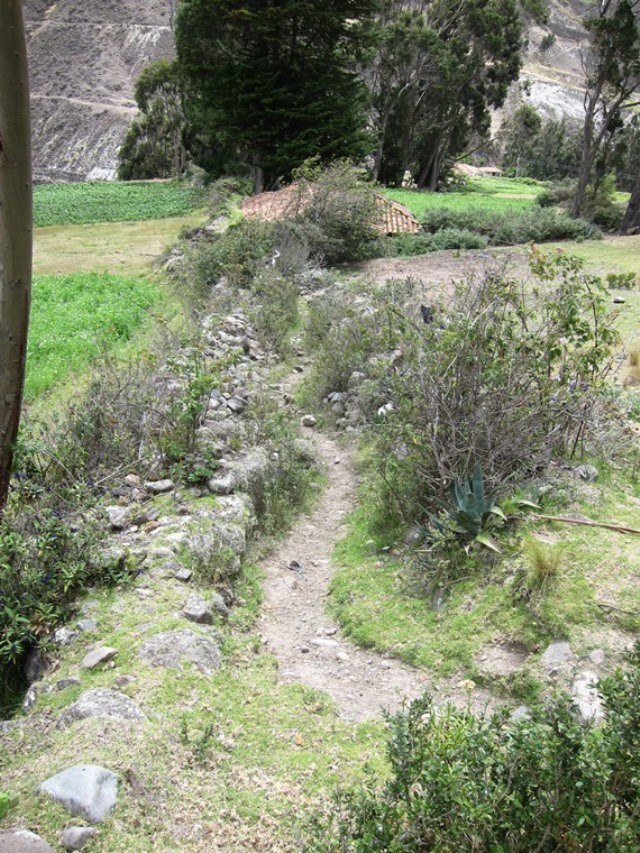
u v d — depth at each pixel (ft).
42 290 66.49
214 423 26.99
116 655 16.07
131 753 13.04
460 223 88.33
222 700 15.15
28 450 22.98
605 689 9.95
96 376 34.04
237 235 60.95
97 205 139.44
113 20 619.67
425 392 21.70
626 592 16.75
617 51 119.03
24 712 15.33
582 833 9.43
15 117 19.54
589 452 23.11
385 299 35.78
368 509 23.98
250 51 119.03
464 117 209.05
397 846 9.75
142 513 21.85
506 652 16.46
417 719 10.68
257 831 12.07
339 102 115.44
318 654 17.90
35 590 17.98
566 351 23.54
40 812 11.73
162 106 223.30
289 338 43.09
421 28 181.47
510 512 19.69
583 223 88.02
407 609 18.66
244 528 21.72
